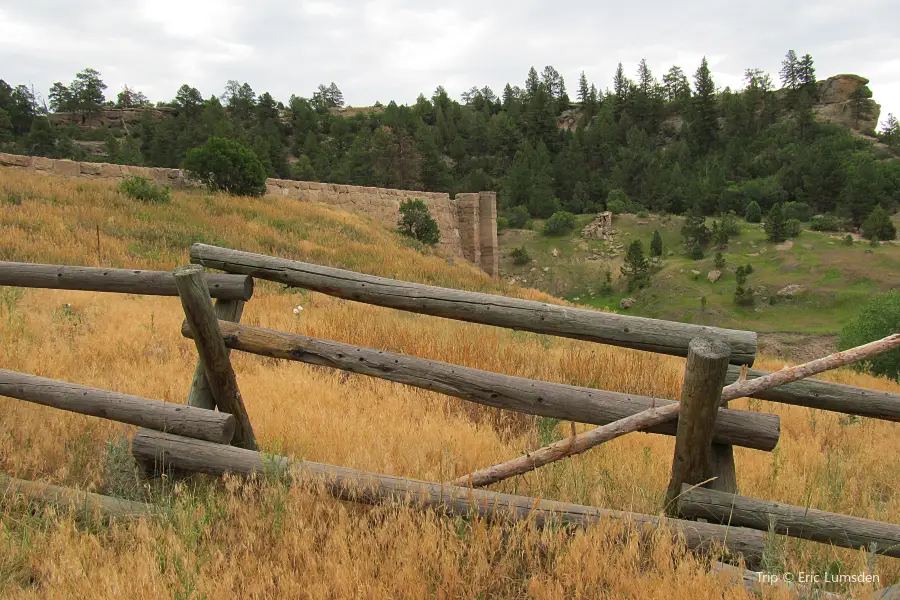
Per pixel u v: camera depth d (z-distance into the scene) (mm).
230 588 2279
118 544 2652
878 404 3113
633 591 2357
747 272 82125
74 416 4004
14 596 2238
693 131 169625
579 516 2805
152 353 6625
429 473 3367
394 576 2434
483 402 3105
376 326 8906
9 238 13359
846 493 4238
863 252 83938
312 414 4723
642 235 106312
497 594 2461
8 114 116000
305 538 2613
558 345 10133
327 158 115500
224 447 3164
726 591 2322
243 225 22656
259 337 3301
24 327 6562
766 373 3059
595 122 174875
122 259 14227
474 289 24109
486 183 129625
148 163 113375
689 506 2797
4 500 2904
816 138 155125
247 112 145875
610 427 2910
